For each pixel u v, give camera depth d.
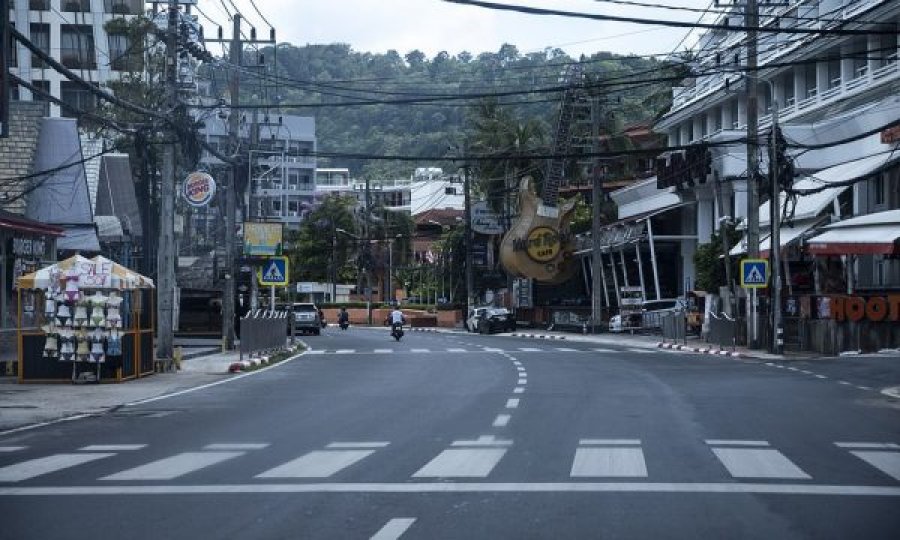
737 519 8.17
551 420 15.16
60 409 18.17
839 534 7.65
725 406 17.16
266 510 8.65
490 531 7.76
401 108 127.56
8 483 10.20
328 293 106.69
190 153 29.34
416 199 127.81
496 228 71.62
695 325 47.00
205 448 12.67
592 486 9.65
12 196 35.78
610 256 61.62
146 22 52.44
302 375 25.69
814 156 41.28
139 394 20.92
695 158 50.41
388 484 9.84
